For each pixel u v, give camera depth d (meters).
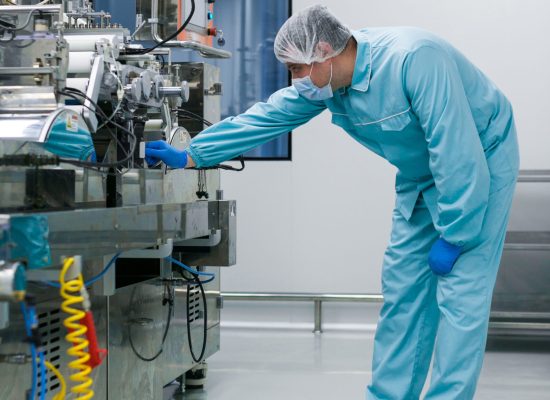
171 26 2.82
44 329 2.00
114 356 2.41
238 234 4.82
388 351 2.45
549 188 4.28
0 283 1.36
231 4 4.84
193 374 3.38
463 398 2.15
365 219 4.73
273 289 4.80
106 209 1.80
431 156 2.11
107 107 2.13
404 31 2.23
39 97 1.90
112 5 3.23
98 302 2.28
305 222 4.77
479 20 4.58
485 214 2.22
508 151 2.29
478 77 2.29
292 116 2.53
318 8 2.20
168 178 2.62
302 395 3.28
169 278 2.87
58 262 1.58
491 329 4.40
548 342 4.40
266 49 4.84
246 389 3.38
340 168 4.73
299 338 4.52
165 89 2.36
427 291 2.39
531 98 4.56
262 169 4.78
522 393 3.33
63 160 1.79
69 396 2.14
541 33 4.55
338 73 2.24
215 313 3.53
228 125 2.53
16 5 2.13
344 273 4.75
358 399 3.22
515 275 4.16
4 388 1.81
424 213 2.39
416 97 2.12
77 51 2.12
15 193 1.67
